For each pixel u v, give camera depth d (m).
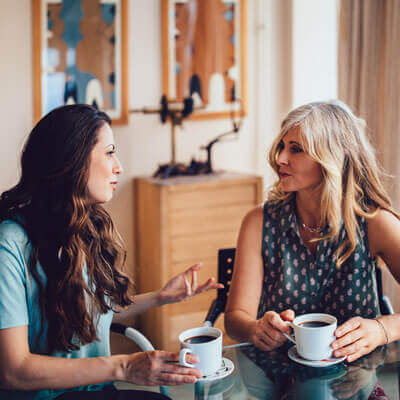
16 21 3.00
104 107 3.21
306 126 1.50
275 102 3.54
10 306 1.10
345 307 1.57
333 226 1.52
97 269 1.32
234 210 3.05
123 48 3.18
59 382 1.05
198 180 2.99
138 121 3.29
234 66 3.41
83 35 3.12
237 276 1.62
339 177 1.50
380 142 2.67
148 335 3.21
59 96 3.12
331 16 3.45
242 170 3.55
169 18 3.24
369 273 1.57
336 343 1.21
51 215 1.20
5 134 3.06
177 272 2.97
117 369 1.06
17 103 3.06
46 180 1.19
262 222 1.65
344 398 1.08
